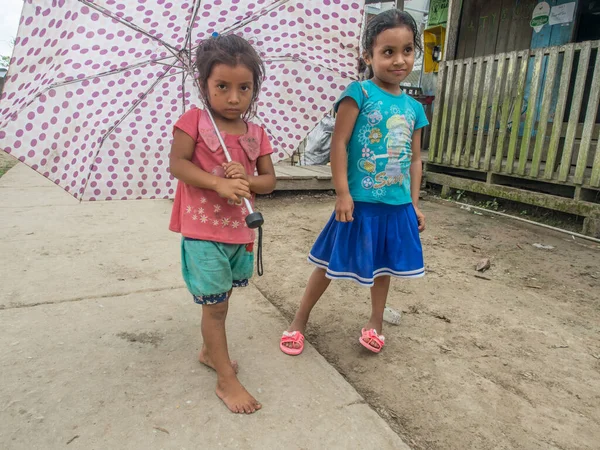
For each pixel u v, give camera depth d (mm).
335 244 2379
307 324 2863
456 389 2268
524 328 2904
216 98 1912
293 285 3420
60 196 5922
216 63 1855
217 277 1997
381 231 2391
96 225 4688
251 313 2895
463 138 6832
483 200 6324
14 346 2406
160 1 2025
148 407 1985
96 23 1943
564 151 5188
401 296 3316
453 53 7191
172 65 2152
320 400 2090
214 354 2064
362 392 2221
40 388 2076
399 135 2326
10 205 5391
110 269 3516
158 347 2463
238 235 2055
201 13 2156
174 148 1976
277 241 4484
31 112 1872
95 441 1779
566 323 2992
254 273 3617
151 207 5500
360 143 2332
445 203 6395
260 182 2061
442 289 3465
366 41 2346
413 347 2639
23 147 1880
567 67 5074
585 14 6504
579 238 4895
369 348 2514
